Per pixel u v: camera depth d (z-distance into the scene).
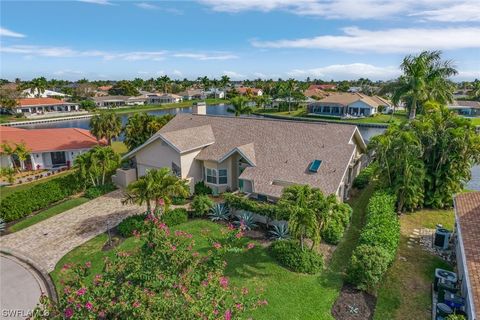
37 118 105.06
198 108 43.22
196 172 32.59
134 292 10.49
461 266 17.81
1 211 26.98
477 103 103.00
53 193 30.98
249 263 20.00
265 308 16.00
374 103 101.31
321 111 104.56
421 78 46.03
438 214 27.06
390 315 15.70
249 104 143.38
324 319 15.40
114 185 34.59
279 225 24.19
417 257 20.72
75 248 22.75
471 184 37.03
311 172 26.45
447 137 26.62
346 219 23.33
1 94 113.88
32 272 20.41
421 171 26.12
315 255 19.91
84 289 11.12
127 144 46.12
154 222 16.66
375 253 17.59
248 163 30.36
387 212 22.39
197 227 25.12
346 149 27.91
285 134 31.66
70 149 45.22
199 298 11.10
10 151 39.91
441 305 15.42
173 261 12.81
